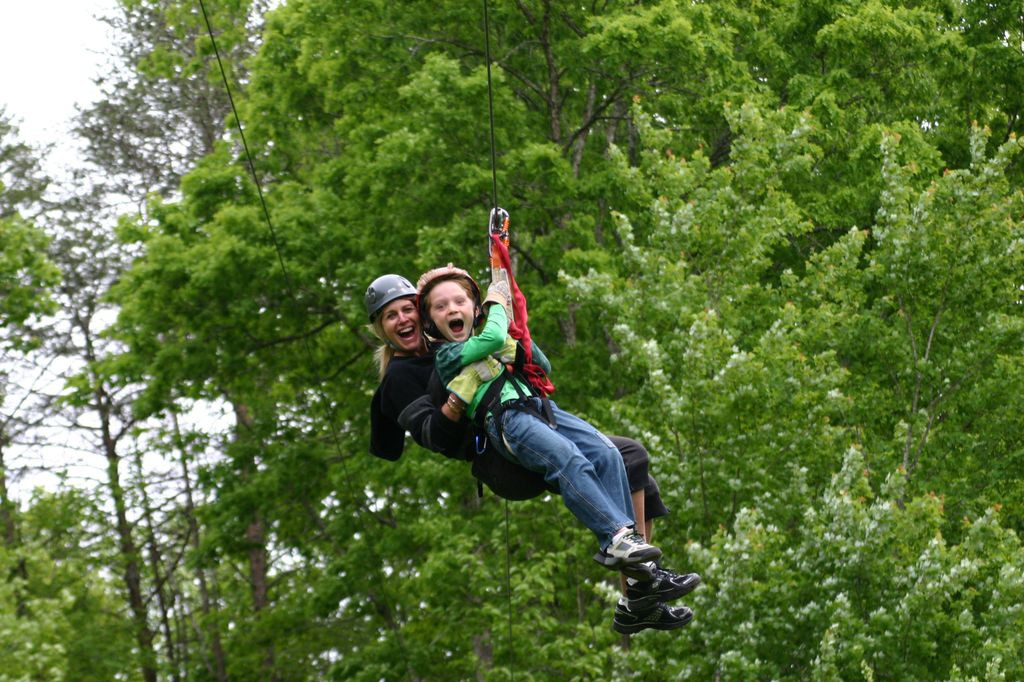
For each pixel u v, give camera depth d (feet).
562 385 197.36
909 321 167.84
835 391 153.48
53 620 203.62
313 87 236.43
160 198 241.35
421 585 198.80
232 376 236.63
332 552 290.97
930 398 169.68
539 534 194.59
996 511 142.41
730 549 137.39
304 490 250.98
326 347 247.50
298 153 252.62
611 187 197.36
